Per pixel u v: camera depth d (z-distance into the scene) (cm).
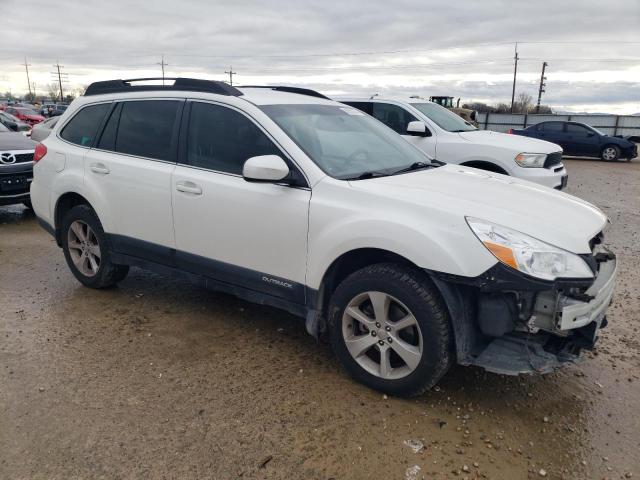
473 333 305
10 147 795
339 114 430
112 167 441
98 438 284
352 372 339
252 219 360
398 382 318
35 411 306
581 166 1927
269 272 362
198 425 297
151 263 436
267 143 362
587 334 307
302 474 262
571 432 300
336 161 362
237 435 289
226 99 388
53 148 498
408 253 297
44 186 502
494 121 3888
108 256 467
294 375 352
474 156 765
